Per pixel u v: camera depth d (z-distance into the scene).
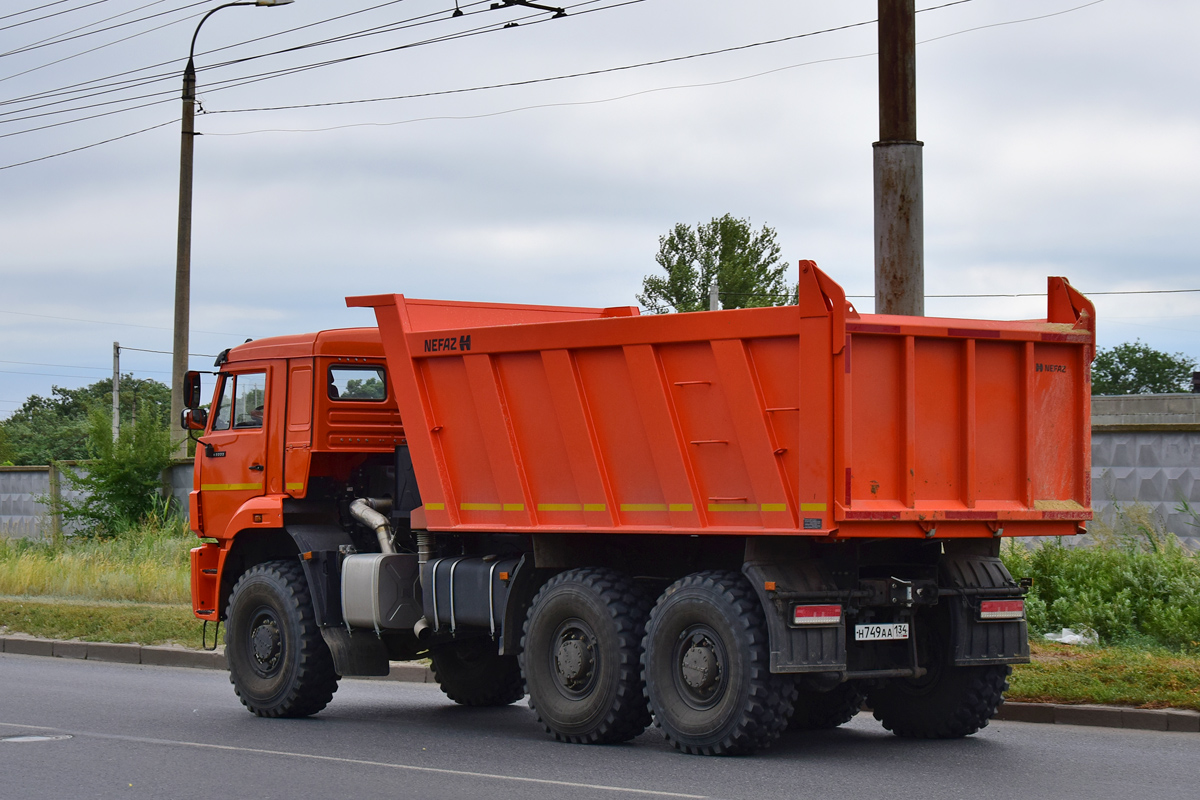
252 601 11.85
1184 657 12.20
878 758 9.18
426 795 7.86
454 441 10.95
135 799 7.77
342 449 12.08
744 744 9.01
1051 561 14.65
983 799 7.67
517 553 10.83
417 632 11.25
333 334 12.17
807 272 8.77
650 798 7.71
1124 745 9.62
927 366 9.26
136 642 16.64
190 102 26.48
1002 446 9.60
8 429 72.12
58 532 27.48
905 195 11.59
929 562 9.83
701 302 73.50
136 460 26.39
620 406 9.85
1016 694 11.07
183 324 26.73
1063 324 9.99
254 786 8.17
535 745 9.90
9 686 13.55
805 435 8.77
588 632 9.88
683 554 10.06
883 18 11.69
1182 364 78.56
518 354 10.45
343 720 11.55
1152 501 15.69
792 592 8.88
